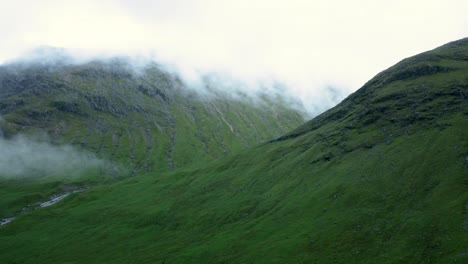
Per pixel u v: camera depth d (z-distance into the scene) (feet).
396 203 367.86
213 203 578.25
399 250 306.96
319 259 331.98
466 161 372.38
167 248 479.00
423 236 310.65
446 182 359.05
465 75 517.96
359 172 442.91
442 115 461.37
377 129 510.99
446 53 613.11
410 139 450.30
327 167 499.10
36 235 607.78
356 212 379.35
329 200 422.41
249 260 366.43
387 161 432.66
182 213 588.91
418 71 574.56
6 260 528.63
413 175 390.42
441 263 276.00
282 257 352.28
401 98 534.78
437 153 401.49
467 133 410.52
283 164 586.86
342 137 546.67
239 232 442.09
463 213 313.94
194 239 482.69
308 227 389.19
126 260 472.03
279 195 500.74
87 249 538.06
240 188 588.09
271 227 424.05
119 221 626.23
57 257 520.83
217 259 395.75
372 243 329.11
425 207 343.05
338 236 353.92
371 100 577.84
